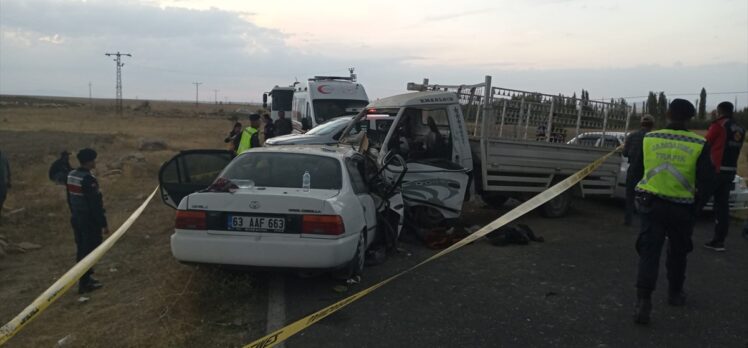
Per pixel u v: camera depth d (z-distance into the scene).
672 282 5.19
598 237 8.22
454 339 4.38
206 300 5.17
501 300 5.32
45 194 11.59
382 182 7.06
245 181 5.69
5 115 60.00
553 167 9.32
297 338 4.38
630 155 8.84
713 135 7.18
